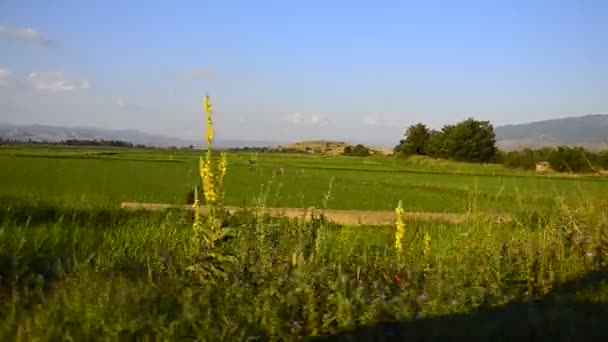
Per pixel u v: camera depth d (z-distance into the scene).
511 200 29.06
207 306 6.62
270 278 7.63
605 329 6.25
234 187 39.97
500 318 6.74
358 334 6.45
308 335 6.43
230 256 8.14
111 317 6.14
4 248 10.26
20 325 6.04
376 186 48.44
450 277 8.38
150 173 54.81
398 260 9.66
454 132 105.00
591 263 9.84
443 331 6.30
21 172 50.81
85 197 22.03
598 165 54.12
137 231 14.23
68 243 12.43
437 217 23.02
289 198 33.34
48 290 7.62
